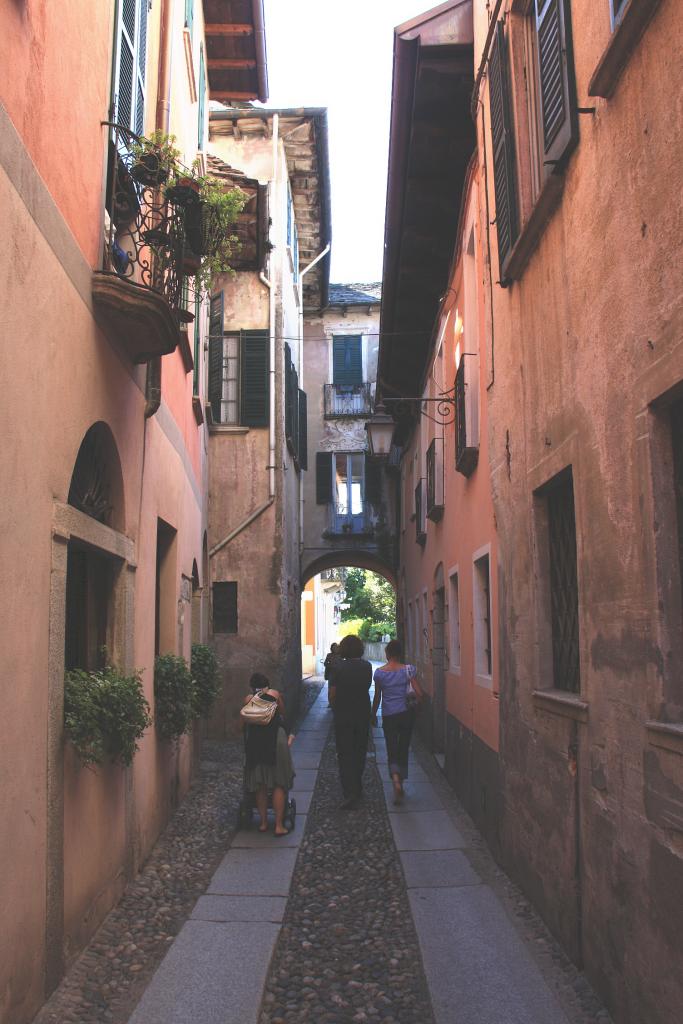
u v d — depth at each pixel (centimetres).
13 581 362
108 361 534
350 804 915
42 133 396
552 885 511
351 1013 426
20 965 369
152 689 716
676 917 322
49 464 413
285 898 596
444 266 1154
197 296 667
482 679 782
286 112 1719
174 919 548
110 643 592
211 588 1622
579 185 446
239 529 1633
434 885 627
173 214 603
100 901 522
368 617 5597
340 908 587
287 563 1792
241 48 1209
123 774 586
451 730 1043
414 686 970
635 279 362
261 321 1692
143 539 674
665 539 346
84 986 432
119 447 575
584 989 434
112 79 549
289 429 1855
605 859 409
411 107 883
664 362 330
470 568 885
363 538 2445
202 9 1120
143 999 427
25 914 376
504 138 615
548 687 558
